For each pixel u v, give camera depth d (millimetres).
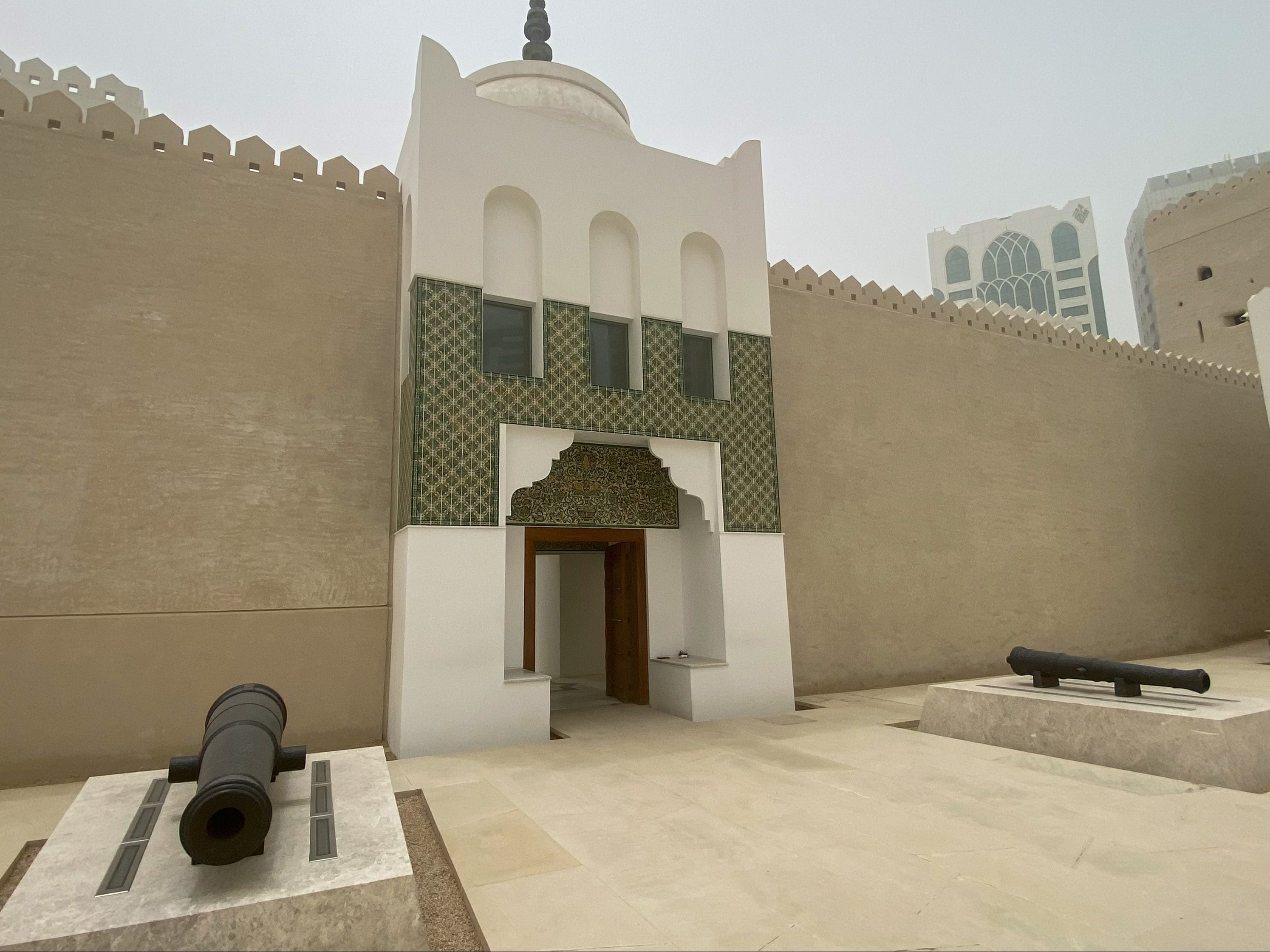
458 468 5977
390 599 6363
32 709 5098
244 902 2332
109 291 5730
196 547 5727
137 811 3084
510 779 4805
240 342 6129
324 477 6273
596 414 6633
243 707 3201
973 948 2525
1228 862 3242
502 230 6688
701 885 3090
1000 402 10477
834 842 3586
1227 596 12570
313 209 6629
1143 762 4738
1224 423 13430
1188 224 17703
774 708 7172
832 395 9016
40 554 5254
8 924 2195
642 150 7375
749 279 7797
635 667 7809
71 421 5473
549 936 2658
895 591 9000
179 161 6137
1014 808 4070
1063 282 59656
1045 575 10344
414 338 5996
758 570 7320
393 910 2490
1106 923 2688
